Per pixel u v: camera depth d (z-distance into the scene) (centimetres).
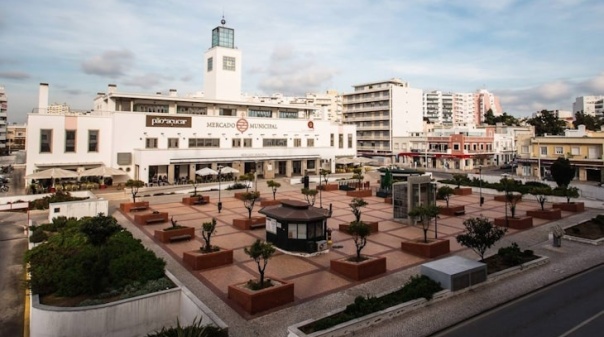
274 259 1923
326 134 6397
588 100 18662
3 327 1343
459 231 2503
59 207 2516
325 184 4606
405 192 2758
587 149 5591
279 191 4372
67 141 4219
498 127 9419
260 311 1316
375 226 2466
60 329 1159
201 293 1479
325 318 1205
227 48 6022
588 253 2036
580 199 3562
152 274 1447
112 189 4031
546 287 1588
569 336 1157
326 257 1962
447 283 1463
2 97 9744
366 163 8212
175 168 4734
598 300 1432
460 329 1211
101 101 5422
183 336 982
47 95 4656
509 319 1281
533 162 6150
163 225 2628
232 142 5300
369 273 1662
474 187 4488
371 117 9856
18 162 7575
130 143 4497
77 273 1334
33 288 1323
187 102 5297
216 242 2205
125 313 1230
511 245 2114
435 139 8300
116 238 1692
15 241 2338
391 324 1227
